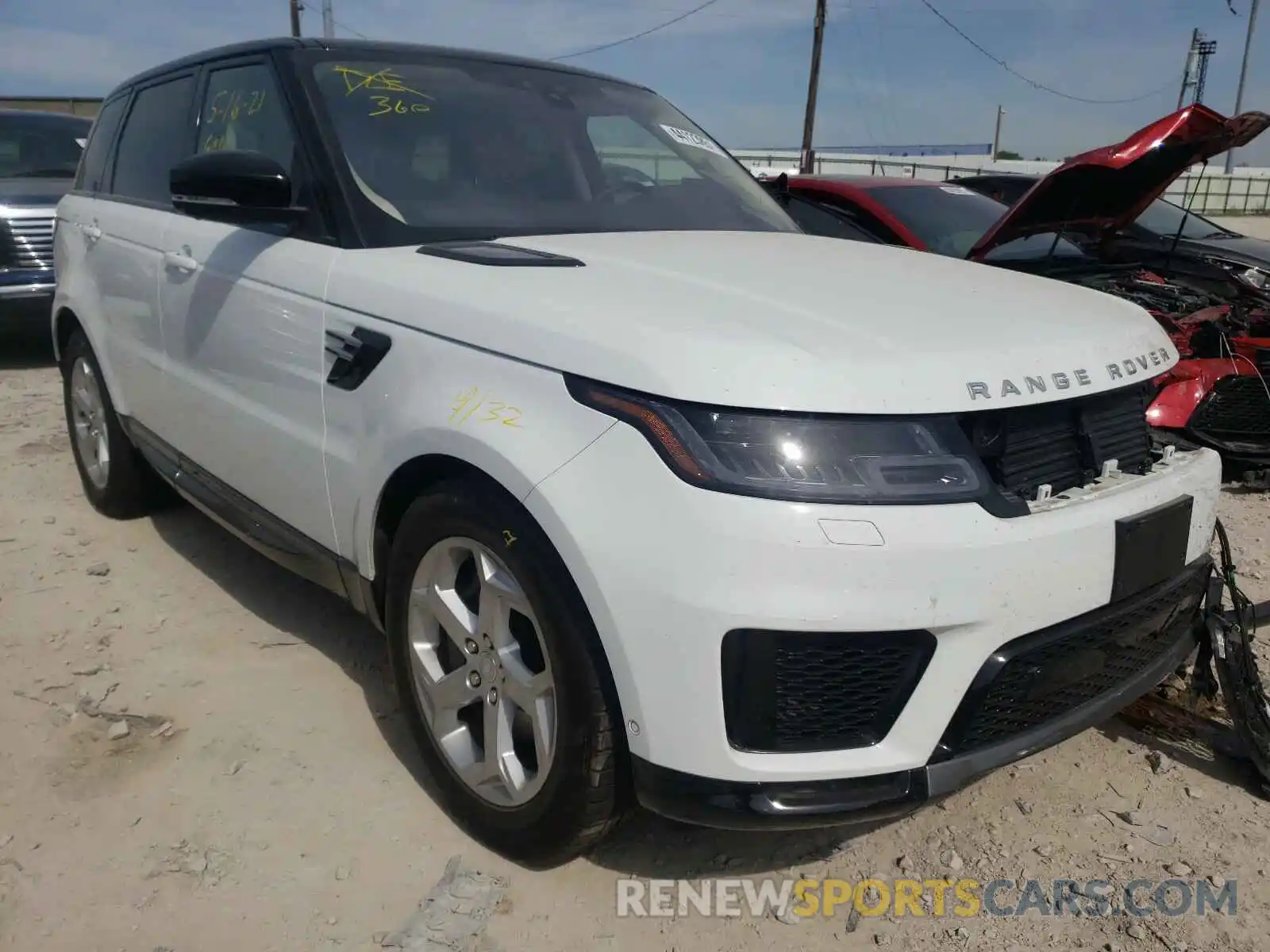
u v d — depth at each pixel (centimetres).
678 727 188
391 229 268
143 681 311
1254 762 264
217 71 346
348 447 252
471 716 248
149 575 388
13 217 733
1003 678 197
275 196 269
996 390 197
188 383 329
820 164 3528
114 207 401
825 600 180
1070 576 199
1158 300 518
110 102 454
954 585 185
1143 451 235
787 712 188
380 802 256
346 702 302
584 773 205
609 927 218
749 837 248
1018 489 204
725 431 183
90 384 436
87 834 243
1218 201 4112
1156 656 239
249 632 344
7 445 555
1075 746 290
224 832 244
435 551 233
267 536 301
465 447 211
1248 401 505
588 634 198
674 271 238
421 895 226
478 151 306
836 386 185
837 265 262
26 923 215
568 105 344
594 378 195
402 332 236
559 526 193
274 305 277
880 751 193
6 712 293
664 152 358
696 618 181
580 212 308
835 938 218
